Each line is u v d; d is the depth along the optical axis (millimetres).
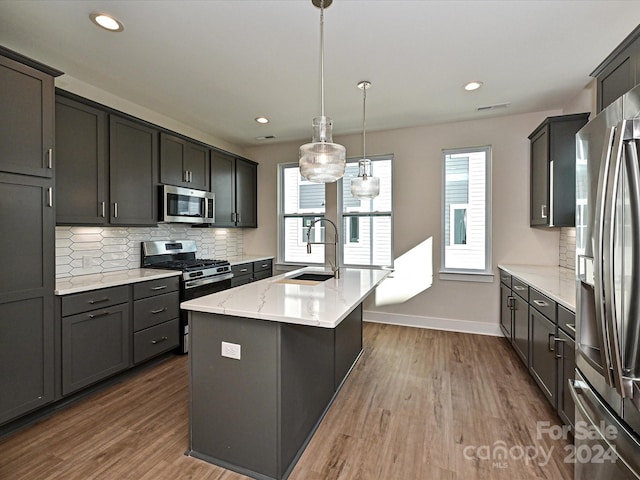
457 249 4012
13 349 1937
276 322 1613
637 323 1115
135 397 2426
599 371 1292
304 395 1899
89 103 2600
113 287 2537
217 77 2738
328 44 2250
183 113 3604
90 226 2633
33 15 1927
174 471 1693
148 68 2586
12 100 1897
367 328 4086
